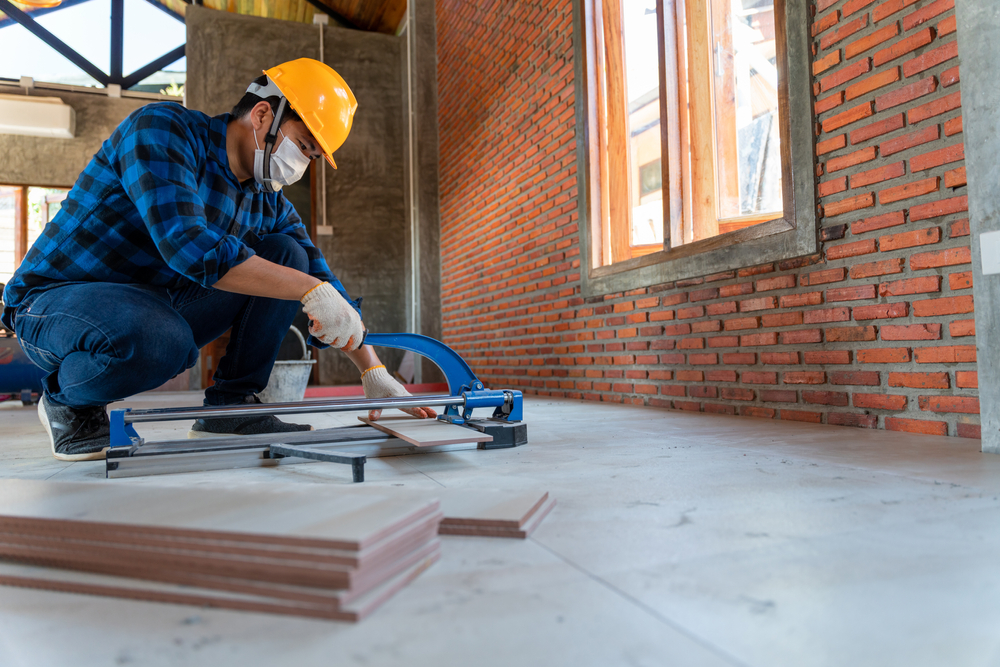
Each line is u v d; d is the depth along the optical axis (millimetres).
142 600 569
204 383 6891
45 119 7355
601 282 3359
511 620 505
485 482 1088
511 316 4582
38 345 1345
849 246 1968
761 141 3008
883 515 827
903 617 503
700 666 426
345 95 1430
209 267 1136
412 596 560
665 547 697
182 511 651
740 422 2156
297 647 462
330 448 1374
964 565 625
